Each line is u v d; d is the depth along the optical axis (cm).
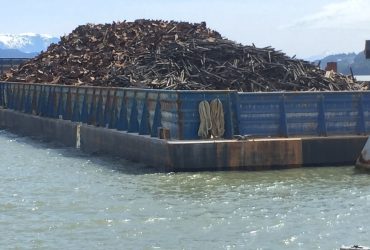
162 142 2312
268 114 2391
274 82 2906
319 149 2373
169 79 2923
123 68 3350
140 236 1480
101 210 1742
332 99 2456
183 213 1689
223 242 1423
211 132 2350
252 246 1391
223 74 2905
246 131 2372
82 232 1523
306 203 1795
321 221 1595
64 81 3897
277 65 3003
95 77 3653
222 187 2019
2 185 2156
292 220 1608
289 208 1736
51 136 3700
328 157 2384
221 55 3084
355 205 1767
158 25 4219
